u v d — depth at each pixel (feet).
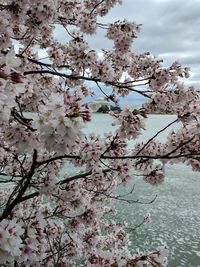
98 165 17.81
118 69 26.63
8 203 19.13
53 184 19.56
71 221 25.84
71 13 25.08
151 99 20.44
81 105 10.34
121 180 18.99
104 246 31.83
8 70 8.96
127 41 25.07
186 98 20.70
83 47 20.93
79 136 10.12
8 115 9.33
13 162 25.07
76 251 24.52
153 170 20.13
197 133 16.02
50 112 10.09
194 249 84.07
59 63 25.38
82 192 25.71
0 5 18.88
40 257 15.62
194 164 18.03
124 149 17.98
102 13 28.17
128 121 14.70
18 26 24.58
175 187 139.85
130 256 15.01
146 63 24.14
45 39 27.09
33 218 13.21
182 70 21.08
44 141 10.31
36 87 20.61
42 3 20.01
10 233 9.82
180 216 105.81
